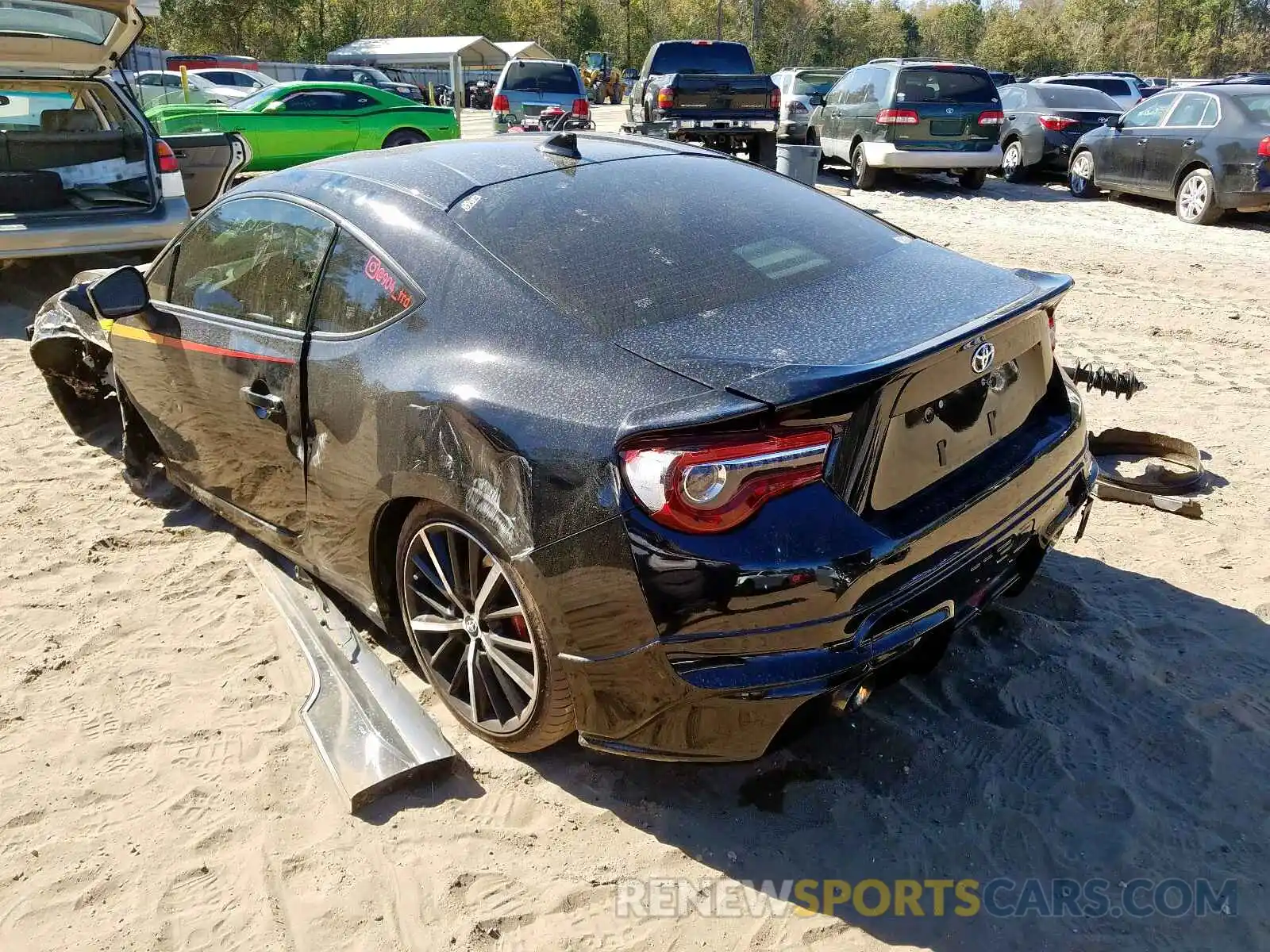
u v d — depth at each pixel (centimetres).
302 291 313
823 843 251
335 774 271
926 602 242
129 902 237
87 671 320
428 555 283
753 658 224
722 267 276
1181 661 315
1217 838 249
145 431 430
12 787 271
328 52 5253
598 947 224
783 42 8238
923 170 1397
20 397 574
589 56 5278
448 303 271
